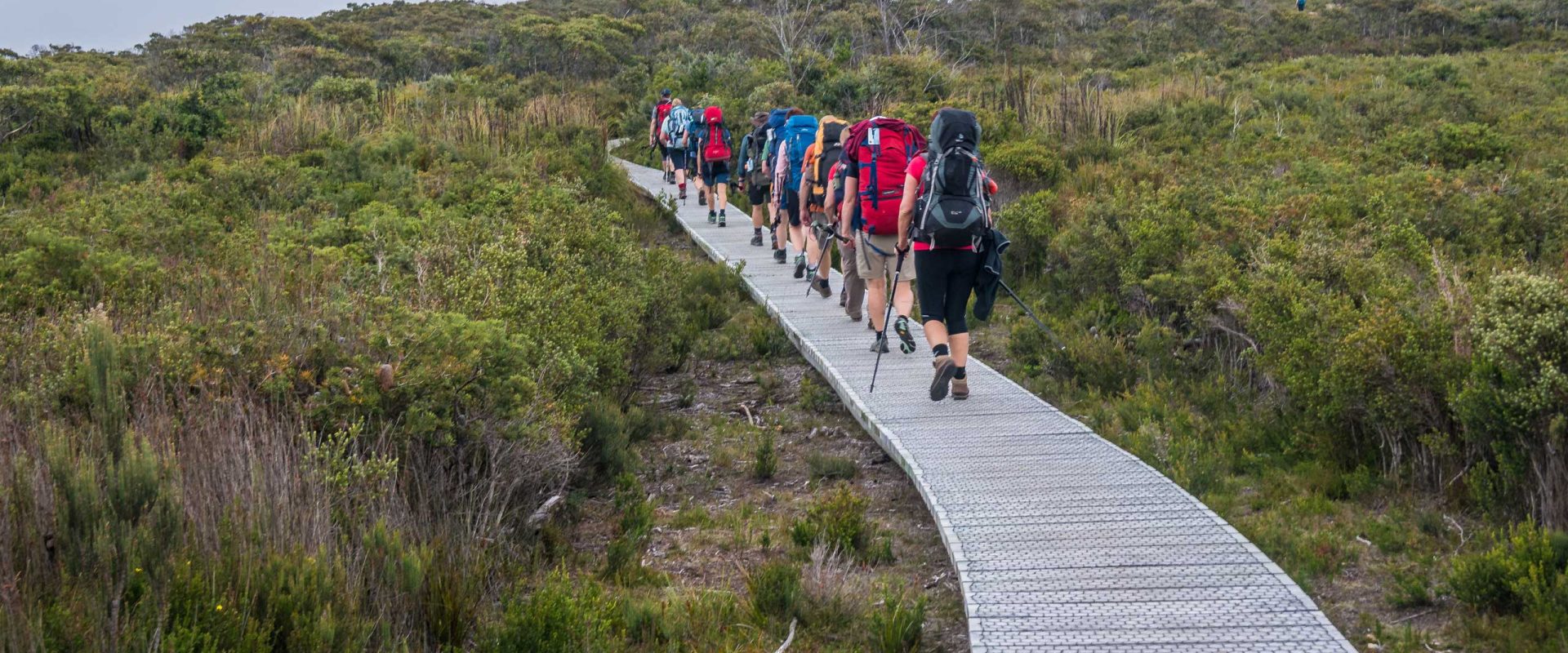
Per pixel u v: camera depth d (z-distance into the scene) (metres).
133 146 16.08
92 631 3.14
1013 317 9.98
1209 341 7.95
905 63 26.05
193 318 5.55
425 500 4.73
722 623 4.48
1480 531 4.77
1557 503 4.57
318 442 4.59
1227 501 5.53
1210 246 8.67
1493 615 4.19
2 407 4.25
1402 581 4.52
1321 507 5.35
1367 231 8.68
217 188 12.08
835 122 9.68
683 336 9.05
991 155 15.00
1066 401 7.45
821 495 6.15
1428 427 5.46
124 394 4.35
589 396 6.61
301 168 13.86
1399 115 19.47
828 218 8.93
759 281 11.57
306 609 3.55
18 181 14.11
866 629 4.43
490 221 9.98
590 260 9.05
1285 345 6.42
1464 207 9.73
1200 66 33.56
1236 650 3.77
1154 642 3.84
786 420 7.66
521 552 5.04
